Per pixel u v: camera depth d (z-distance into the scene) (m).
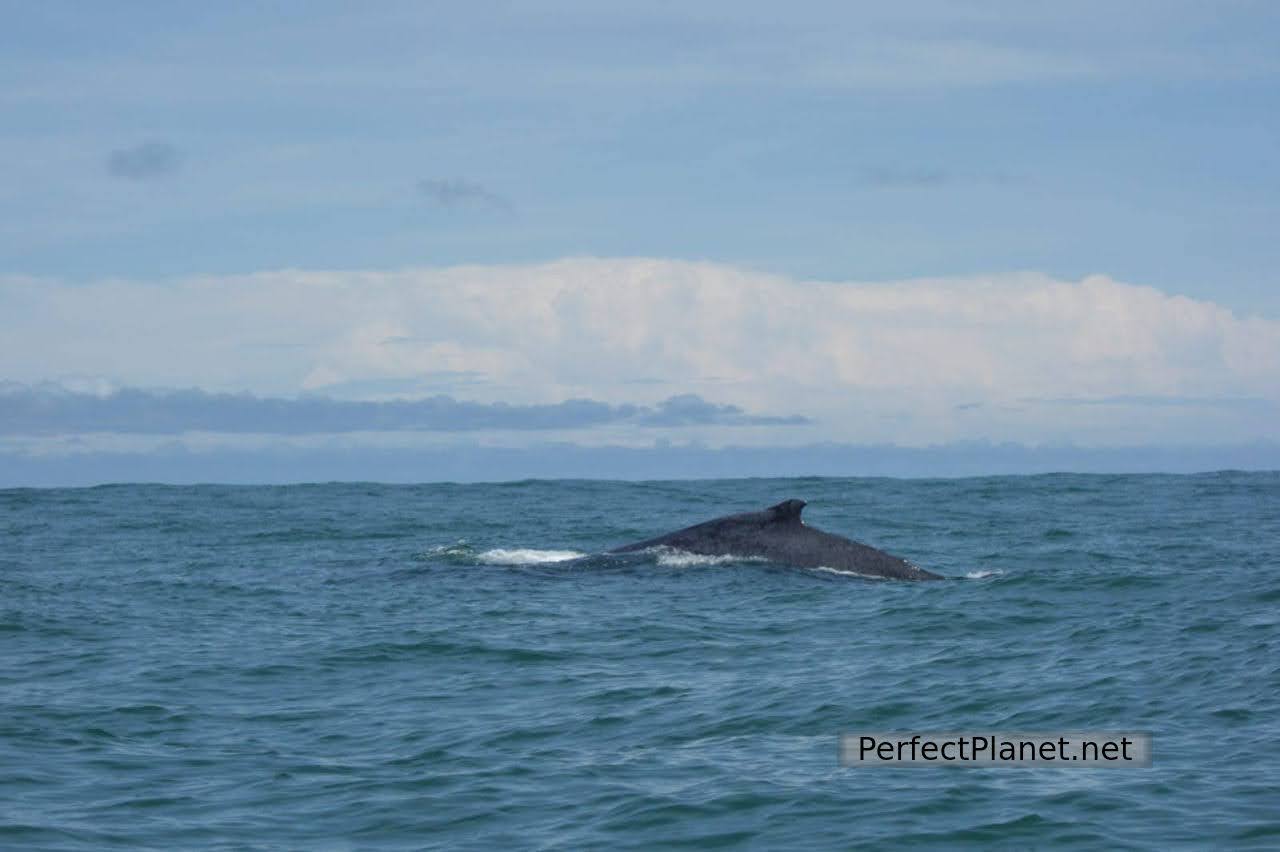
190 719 65.00
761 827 47.78
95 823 49.00
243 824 49.09
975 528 155.00
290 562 124.94
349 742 60.62
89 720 64.31
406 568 116.94
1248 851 43.62
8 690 70.56
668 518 170.50
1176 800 48.66
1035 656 75.19
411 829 48.50
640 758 56.97
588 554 119.75
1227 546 130.38
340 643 83.25
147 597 102.88
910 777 53.03
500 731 62.12
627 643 82.62
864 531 152.75
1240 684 65.38
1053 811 48.16
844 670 73.31
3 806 50.62
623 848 46.22
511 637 84.62
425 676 74.44
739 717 63.72
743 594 100.38
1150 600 92.88
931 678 70.38
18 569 120.56
